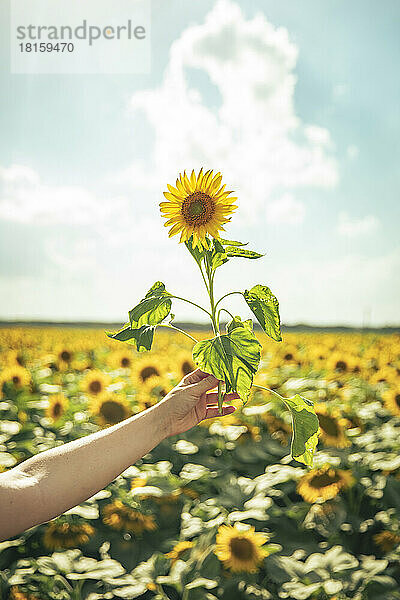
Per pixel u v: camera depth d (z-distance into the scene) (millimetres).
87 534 3389
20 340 10836
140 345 1554
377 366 7359
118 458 1438
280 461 4430
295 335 11742
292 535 3547
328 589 2736
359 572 2887
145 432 1478
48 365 7980
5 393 6008
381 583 2828
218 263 1567
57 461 1411
